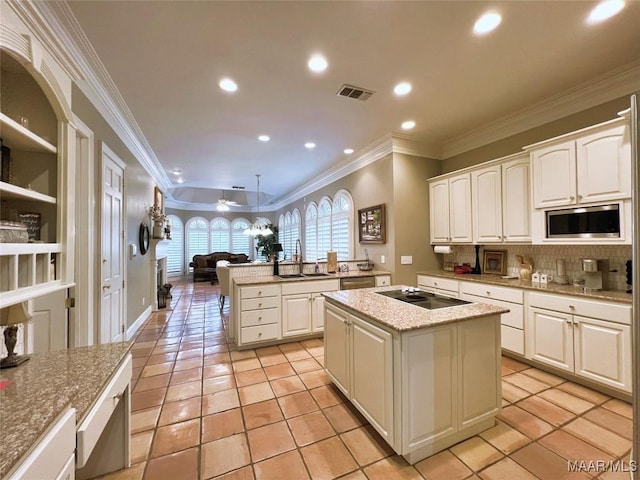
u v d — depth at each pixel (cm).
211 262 998
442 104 314
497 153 375
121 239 338
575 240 258
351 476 158
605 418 203
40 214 140
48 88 134
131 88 277
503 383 253
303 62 240
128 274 375
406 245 428
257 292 349
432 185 436
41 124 141
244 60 237
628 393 215
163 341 378
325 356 259
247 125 370
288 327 366
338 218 591
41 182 141
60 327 233
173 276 1028
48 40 129
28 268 120
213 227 1118
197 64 242
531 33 207
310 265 444
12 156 138
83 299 244
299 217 824
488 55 232
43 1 174
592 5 182
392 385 168
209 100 303
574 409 214
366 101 308
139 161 436
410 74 258
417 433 166
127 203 366
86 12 184
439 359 173
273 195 981
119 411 161
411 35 209
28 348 165
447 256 449
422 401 167
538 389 243
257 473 160
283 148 465
